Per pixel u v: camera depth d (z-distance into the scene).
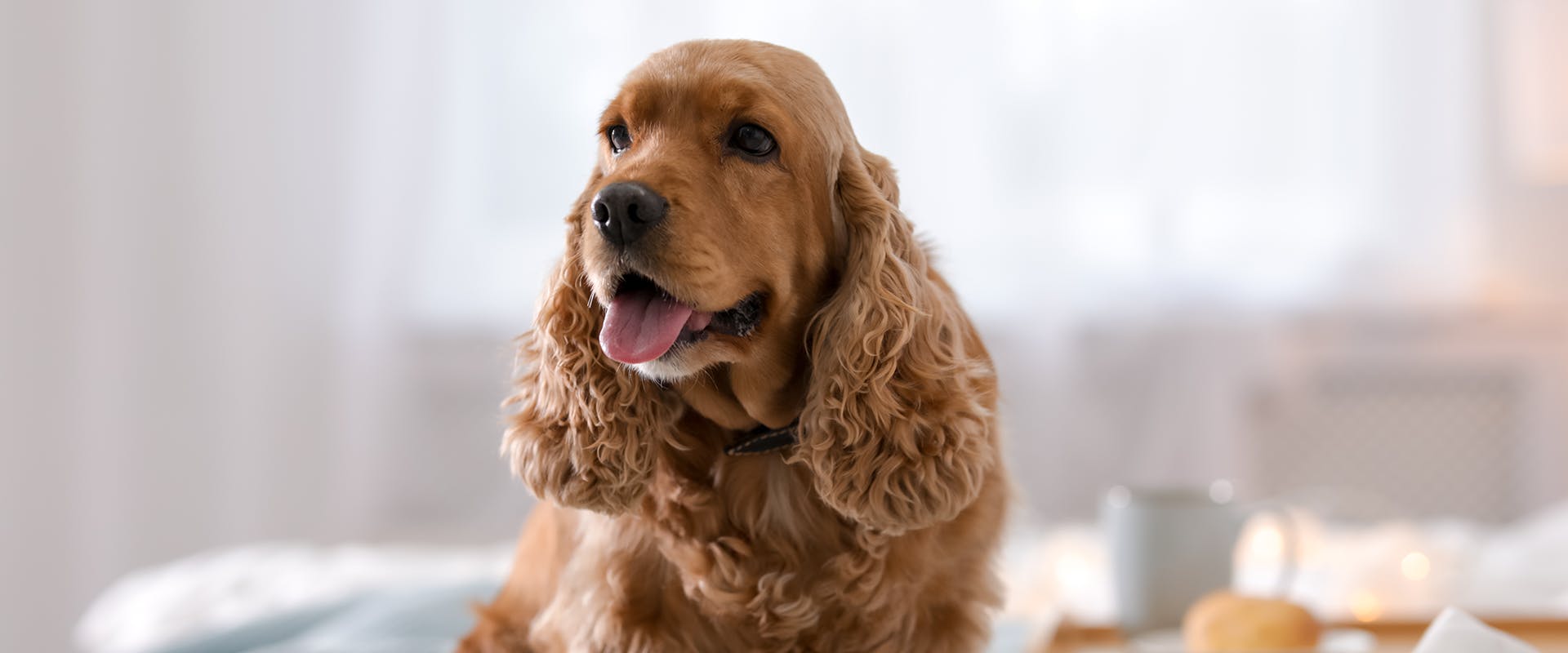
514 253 5.34
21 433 5.43
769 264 1.81
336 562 3.19
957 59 5.17
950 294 2.00
